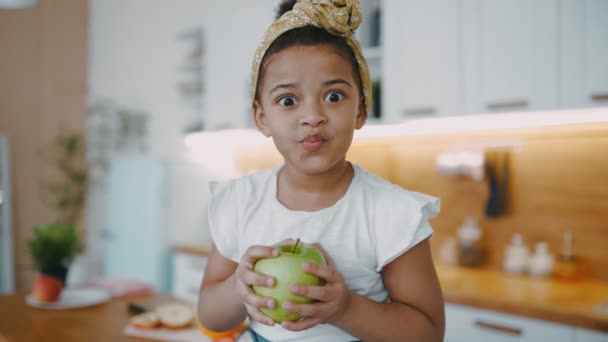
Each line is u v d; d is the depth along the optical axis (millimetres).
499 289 2033
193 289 3057
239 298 730
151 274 3727
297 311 594
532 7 1920
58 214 4711
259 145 3348
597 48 1780
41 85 4629
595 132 2139
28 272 4523
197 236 3596
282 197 760
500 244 2424
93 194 4738
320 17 677
